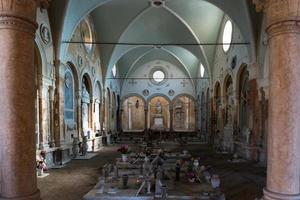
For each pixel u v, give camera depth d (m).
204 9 21.06
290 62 4.39
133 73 35.94
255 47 14.87
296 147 4.38
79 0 14.94
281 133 4.42
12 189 4.23
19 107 4.34
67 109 16.38
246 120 16.84
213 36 23.22
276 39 4.53
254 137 15.19
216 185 5.71
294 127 4.38
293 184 4.36
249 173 11.94
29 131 4.46
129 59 32.97
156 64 35.91
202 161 15.34
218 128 23.69
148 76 35.94
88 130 20.45
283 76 4.42
